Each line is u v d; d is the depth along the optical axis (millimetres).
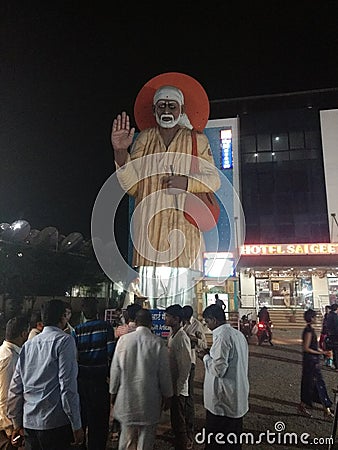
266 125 31969
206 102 11484
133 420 4227
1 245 21016
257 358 14523
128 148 11297
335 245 27109
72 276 24328
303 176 30625
